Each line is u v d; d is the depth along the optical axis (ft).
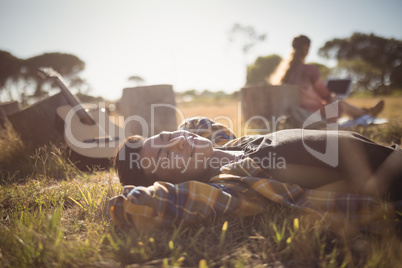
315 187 6.62
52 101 12.85
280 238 5.34
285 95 17.95
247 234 5.99
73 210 7.47
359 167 6.31
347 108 15.94
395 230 5.56
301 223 5.85
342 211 6.08
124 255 5.25
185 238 5.93
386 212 5.70
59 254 5.18
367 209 5.97
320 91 17.24
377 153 6.40
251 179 6.54
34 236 5.72
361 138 6.85
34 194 8.20
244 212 6.44
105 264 5.08
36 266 5.06
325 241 5.56
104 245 5.61
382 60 177.68
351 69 174.60
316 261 5.08
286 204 6.19
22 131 12.24
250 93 19.36
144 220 5.95
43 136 12.48
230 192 6.50
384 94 157.99
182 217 6.04
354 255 5.18
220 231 6.13
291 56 18.22
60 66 125.59
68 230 6.41
